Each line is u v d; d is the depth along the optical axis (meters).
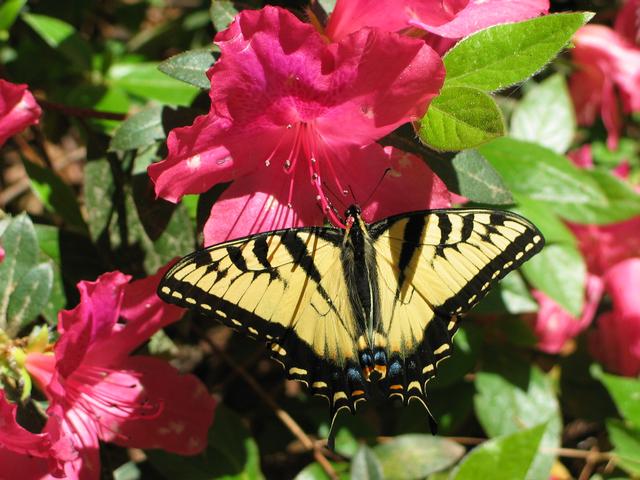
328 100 0.31
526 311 0.42
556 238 0.41
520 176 0.41
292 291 0.32
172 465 0.39
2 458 0.33
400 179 0.33
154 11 0.60
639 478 0.43
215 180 0.32
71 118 0.46
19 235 0.35
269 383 0.50
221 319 0.31
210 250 0.31
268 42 0.30
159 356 0.38
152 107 0.35
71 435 0.34
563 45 0.30
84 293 0.32
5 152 0.51
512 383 0.43
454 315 0.33
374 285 0.33
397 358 0.33
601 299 0.52
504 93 0.37
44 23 0.46
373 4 0.31
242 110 0.31
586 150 0.50
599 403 0.46
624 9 0.48
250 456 0.39
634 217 0.45
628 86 0.48
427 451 0.40
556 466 0.45
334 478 0.41
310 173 0.33
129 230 0.37
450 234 0.33
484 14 0.31
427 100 0.30
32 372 0.34
